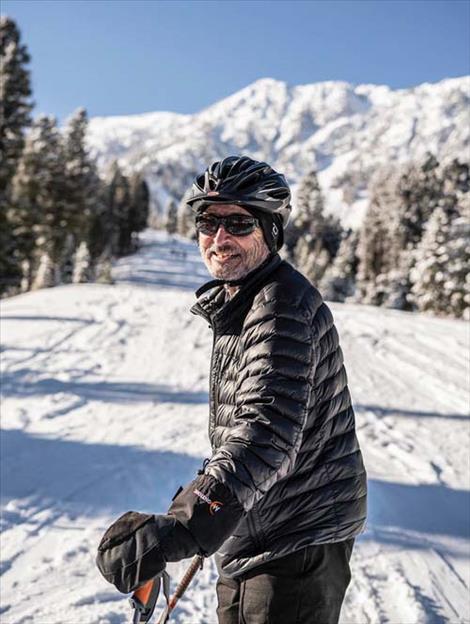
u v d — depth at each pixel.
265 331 1.61
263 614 1.70
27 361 9.74
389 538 4.46
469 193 36.94
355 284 58.22
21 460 5.65
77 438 6.37
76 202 49.25
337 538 1.75
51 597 3.47
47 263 36.44
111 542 1.38
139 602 1.49
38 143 42.88
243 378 1.62
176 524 1.39
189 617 3.38
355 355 11.15
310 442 1.70
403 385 9.27
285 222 1.80
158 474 5.45
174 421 7.11
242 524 1.72
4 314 14.24
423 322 15.57
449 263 34.59
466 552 4.34
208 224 1.74
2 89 35.16
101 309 15.33
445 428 7.28
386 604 3.58
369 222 59.00
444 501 5.19
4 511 4.57
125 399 7.96
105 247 71.25
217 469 1.46
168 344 11.56
